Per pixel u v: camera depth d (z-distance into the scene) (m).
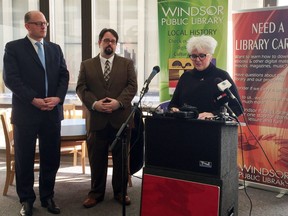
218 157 2.00
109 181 3.90
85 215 3.04
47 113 2.89
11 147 3.52
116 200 3.32
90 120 3.04
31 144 2.88
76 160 4.54
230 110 2.42
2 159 4.82
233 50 3.65
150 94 4.29
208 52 2.83
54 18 4.79
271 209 3.20
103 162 3.16
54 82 2.92
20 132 2.84
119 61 3.07
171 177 2.12
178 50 3.79
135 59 4.64
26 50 2.81
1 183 3.86
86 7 4.55
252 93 3.59
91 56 4.64
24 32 4.95
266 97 3.52
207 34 3.67
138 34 4.61
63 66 3.04
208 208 2.03
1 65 4.96
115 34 3.03
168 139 2.13
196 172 2.07
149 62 4.59
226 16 3.58
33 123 2.84
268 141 3.57
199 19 3.68
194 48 2.85
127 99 2.98
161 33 3.86
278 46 3.39
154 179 2.17
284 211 3.15
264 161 3.62
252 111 3.61
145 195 2.19
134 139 2.96
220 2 3.58
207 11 3.64
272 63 3.44
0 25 4.95
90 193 3.25
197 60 2.84
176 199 2.11
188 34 3.74
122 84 3.04
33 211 3.09
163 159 2.16
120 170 3.18
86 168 4.40
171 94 3.88
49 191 3.11
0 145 4.89
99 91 3.02
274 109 3.50
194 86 2.85
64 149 3.91
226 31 3.60
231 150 2.18
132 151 3.00
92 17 4.63
